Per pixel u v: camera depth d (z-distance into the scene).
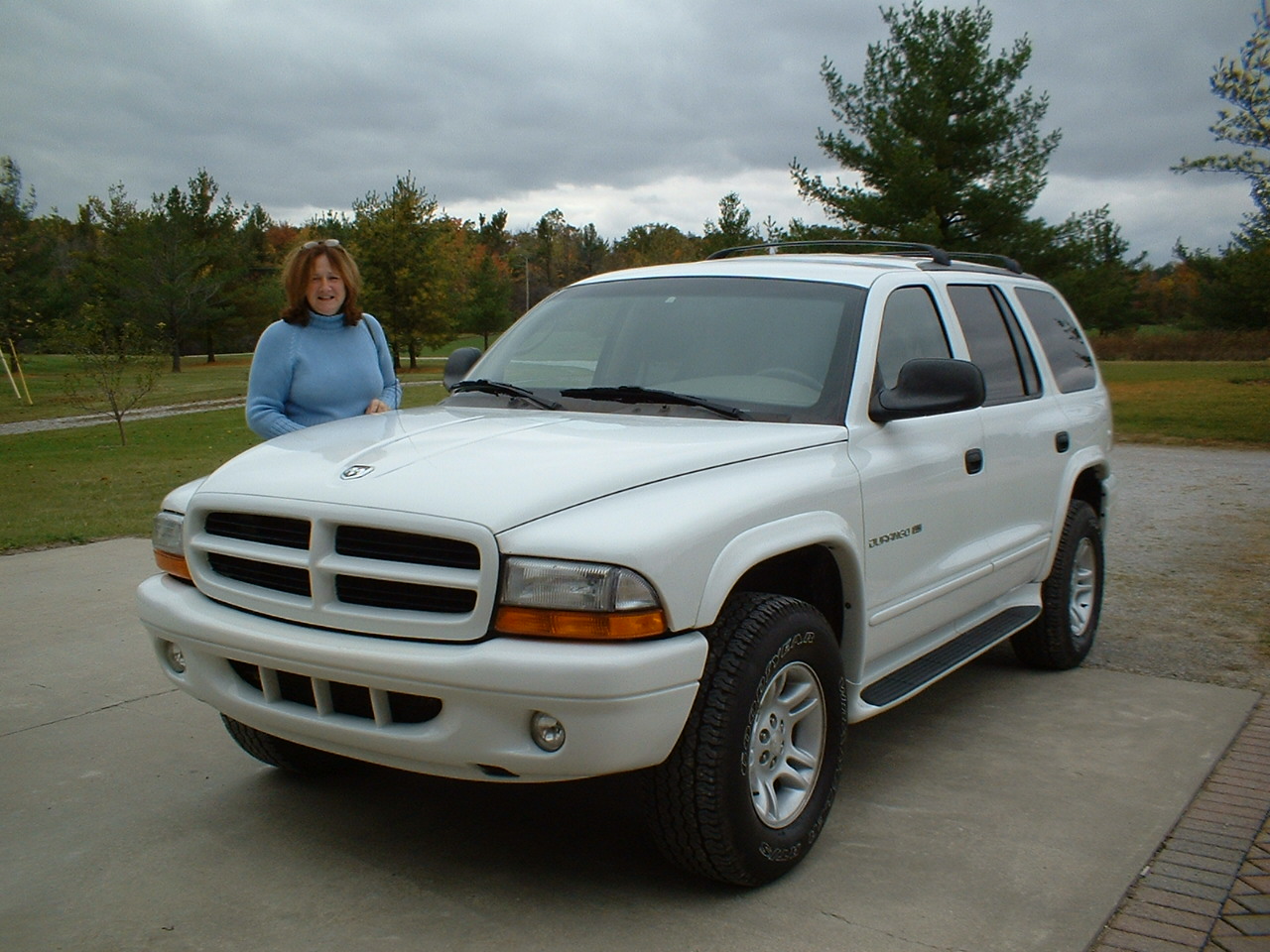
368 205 52.62
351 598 3.04
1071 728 4.68
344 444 3.52
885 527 3.77
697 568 2.92
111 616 6.53
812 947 2.90
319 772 4.13
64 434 22.28
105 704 4.98
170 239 58.09
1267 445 16.69
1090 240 24.59
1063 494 5.26
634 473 3.05
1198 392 27.80
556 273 125.50
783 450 3.44
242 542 3.25
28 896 3.21
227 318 68.00
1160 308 72.94
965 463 4.34
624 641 2.79
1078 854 3.46
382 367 5.23
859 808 3.83
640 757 2.82
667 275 4.54
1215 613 6.61
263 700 3.23
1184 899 3.18
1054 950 2.90
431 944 2.93
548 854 3.47
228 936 2.98
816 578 3.69
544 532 2.82
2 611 6.65
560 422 3.64
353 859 3.44
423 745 2.88
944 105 23.95
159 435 21.50
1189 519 10.04
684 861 3.10
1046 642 5.38
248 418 4.94
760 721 3.18
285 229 99.56
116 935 2.99
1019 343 5.25
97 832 3.65
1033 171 24.17
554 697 2.73
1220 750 4.40
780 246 5.05
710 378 3.96
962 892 3.22
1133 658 5.75
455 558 2.88
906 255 5.17
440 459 3.20
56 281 54.31
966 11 24.58
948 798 3.91
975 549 4.49
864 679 3.82
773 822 3.22
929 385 3.70
